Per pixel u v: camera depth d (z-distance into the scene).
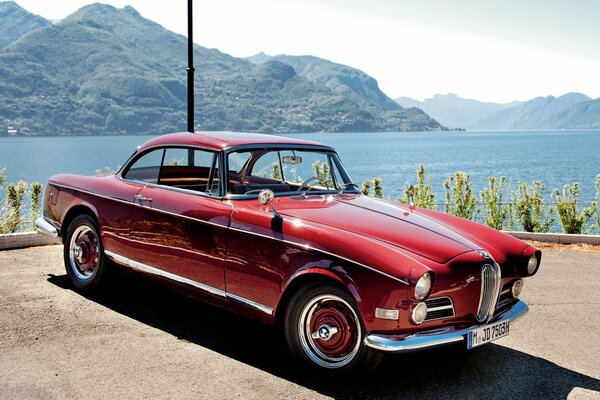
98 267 5.32
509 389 3.74
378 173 112.69
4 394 3.36
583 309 5.57
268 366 3.96
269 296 3.96
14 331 4.39
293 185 4.95
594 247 8.76
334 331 3.73
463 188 11.48
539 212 10.70
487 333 3.80
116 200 5.11
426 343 3.48
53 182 5.86
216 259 4.27
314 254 3.71
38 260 6.69
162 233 4.68
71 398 3.35
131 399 3.37
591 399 3.63
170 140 5.05
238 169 4.62
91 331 4.47
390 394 3.61
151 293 5.56
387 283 3.45
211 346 4.29
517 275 4.14
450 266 3.64
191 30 8.64
